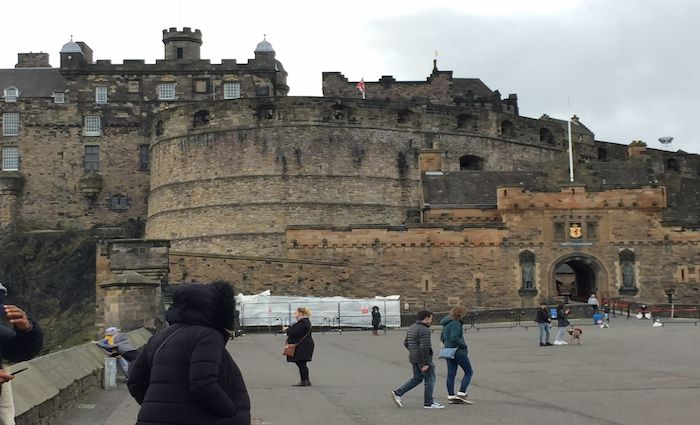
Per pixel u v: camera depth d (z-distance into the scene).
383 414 18.20
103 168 94.69
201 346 9.55
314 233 65.38
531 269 65.94
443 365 29.95
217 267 61.09
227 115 81.25
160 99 95.94
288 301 57.91
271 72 96.75
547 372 25.88
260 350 38.41
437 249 65.62
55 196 94.62
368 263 65.25
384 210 80.75
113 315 34.34
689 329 45.25
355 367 29.47
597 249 66.56
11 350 9.91
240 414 9.70
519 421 16.77
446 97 102.00
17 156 95.44
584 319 58.84
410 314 60.59
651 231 66.69
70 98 95.88
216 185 80.69
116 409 18.89
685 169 98.75
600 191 66.88
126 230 92.50
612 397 19.80
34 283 87.62
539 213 66.50
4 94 99.69
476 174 76.56
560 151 91.00
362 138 81.38
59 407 16.75
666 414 17.09
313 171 79.75
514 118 88.38
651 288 66.38
